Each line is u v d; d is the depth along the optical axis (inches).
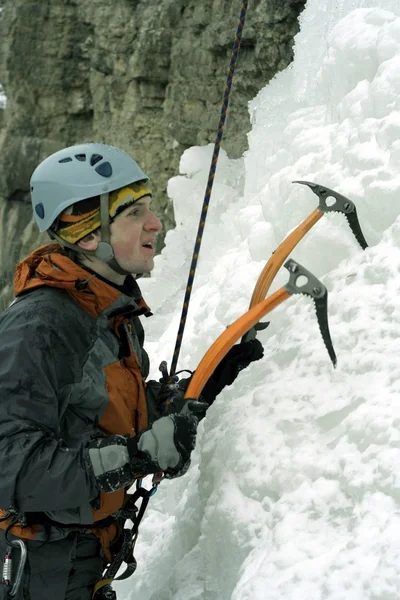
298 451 69.2
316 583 58.7
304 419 70.8
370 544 57.6
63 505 70.0
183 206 214.7
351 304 75.2
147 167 279.4
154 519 108.3
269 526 67.0
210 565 75.8
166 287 197.3
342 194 84.8
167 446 69.7
